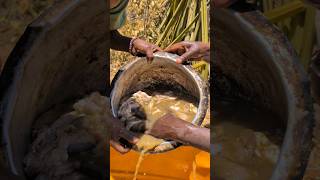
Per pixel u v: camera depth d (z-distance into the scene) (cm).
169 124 137
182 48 176
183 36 213
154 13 251
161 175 139
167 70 177
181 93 182
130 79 172
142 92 173
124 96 172
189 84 174
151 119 158
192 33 212
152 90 184
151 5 253
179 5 218
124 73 165
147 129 146
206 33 200
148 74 180
